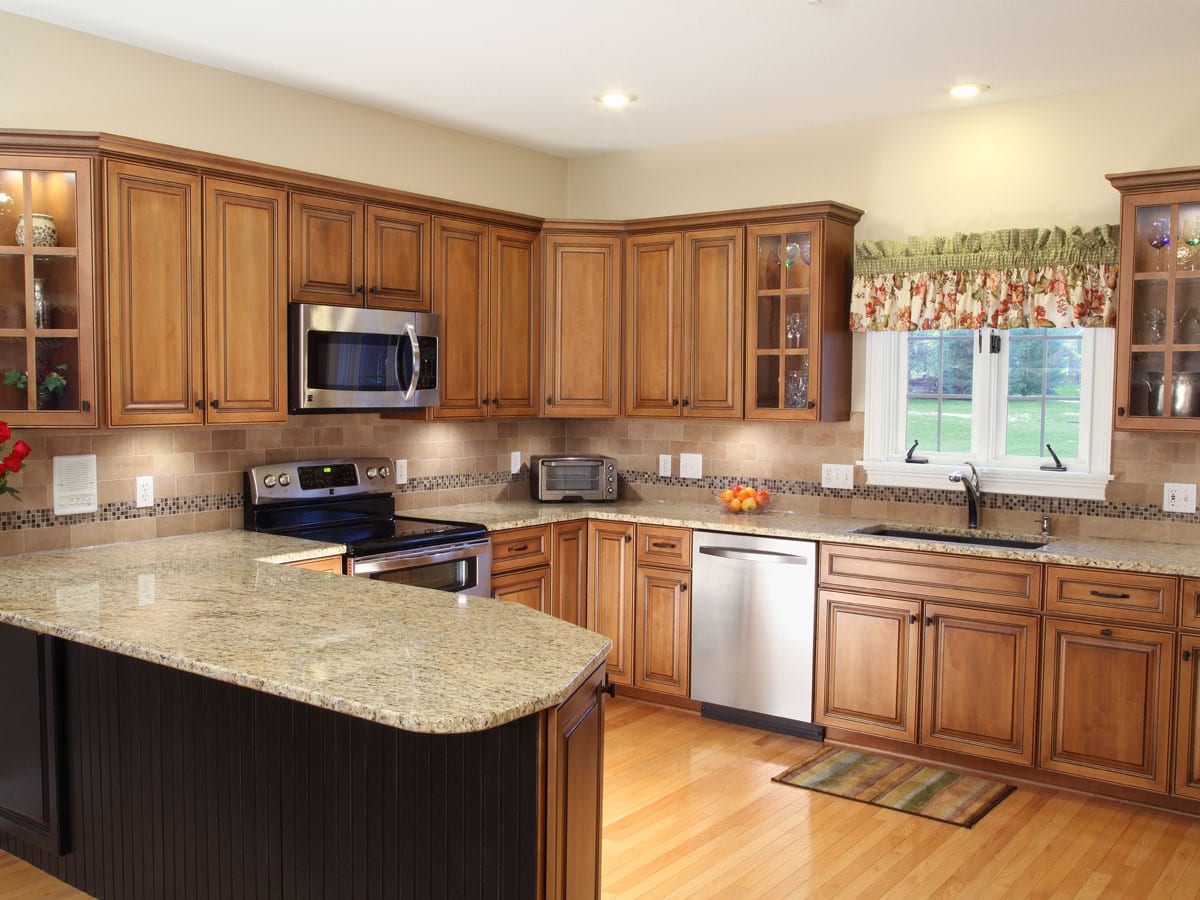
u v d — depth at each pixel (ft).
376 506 14.48
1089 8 10.30
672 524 14.70
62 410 10.61
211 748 8.05
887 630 12.99
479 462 16.56
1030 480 13.70
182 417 11.43
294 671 6.77
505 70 12.59
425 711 6.02
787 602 13.73
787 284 14.47
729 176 16.24
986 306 13.69
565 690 6.54
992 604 12.23
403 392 13.66
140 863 8.66
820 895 9.49
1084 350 13.51
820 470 15.40
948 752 12.82
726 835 10.75
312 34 11.31
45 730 9.11
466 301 14.83
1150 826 11.07
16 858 10.21
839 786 12.09
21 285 10.47
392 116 14.74
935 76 12.69
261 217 12.13
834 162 15.24
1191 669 11.05
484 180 16.26
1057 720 11.90
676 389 15.55
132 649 7.39
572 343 16.03
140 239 10.96
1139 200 11.82
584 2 10.32
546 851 6.60
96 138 10.40
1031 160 13.69
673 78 12.88
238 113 12.83
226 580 9.78
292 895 7.64
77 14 10.71
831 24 10.85
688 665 14.67
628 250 15.88
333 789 7.36
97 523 11.75
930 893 9.56
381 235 13.55
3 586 9.45
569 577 15.40
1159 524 12.86
